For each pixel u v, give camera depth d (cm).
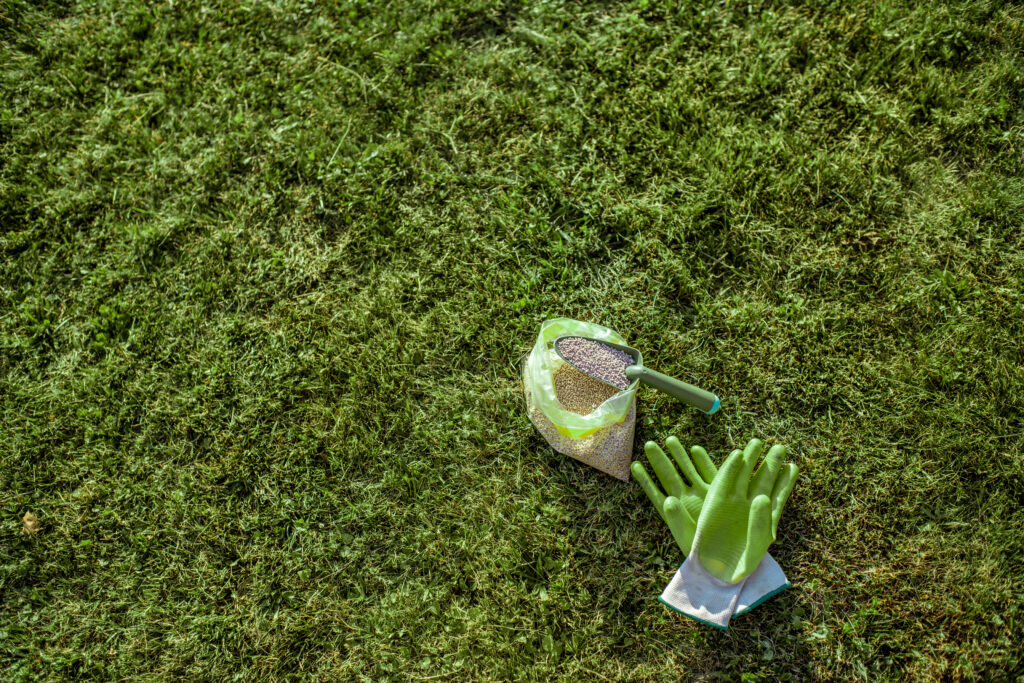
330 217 175
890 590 159
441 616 162
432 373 169
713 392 166
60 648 162
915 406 164
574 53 179
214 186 177
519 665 160
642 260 171
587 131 176
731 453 158
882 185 171
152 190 176
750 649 159
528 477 165
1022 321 165
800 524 162
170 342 171
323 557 163
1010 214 169
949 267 168
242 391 169
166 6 184
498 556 162
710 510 156
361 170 176
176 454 167
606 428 162
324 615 162
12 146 179
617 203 173
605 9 181
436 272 172
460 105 178
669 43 178
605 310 169
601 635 160
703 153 173
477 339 170
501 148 176
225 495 166
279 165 177
